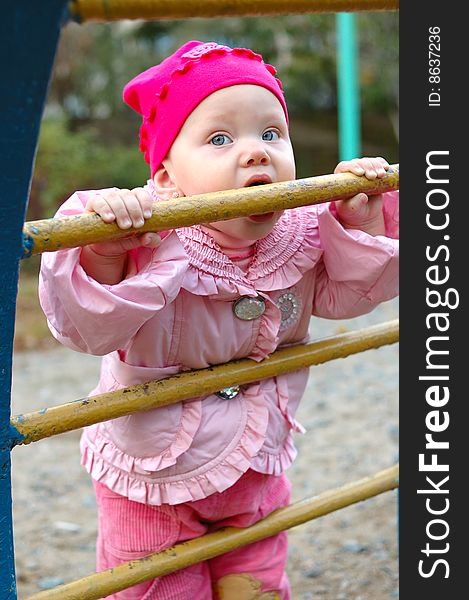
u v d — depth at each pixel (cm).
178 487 117
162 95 116
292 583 197
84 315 96
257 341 119
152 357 113
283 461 128
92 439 123
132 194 94
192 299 112
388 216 124
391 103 831
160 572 115
